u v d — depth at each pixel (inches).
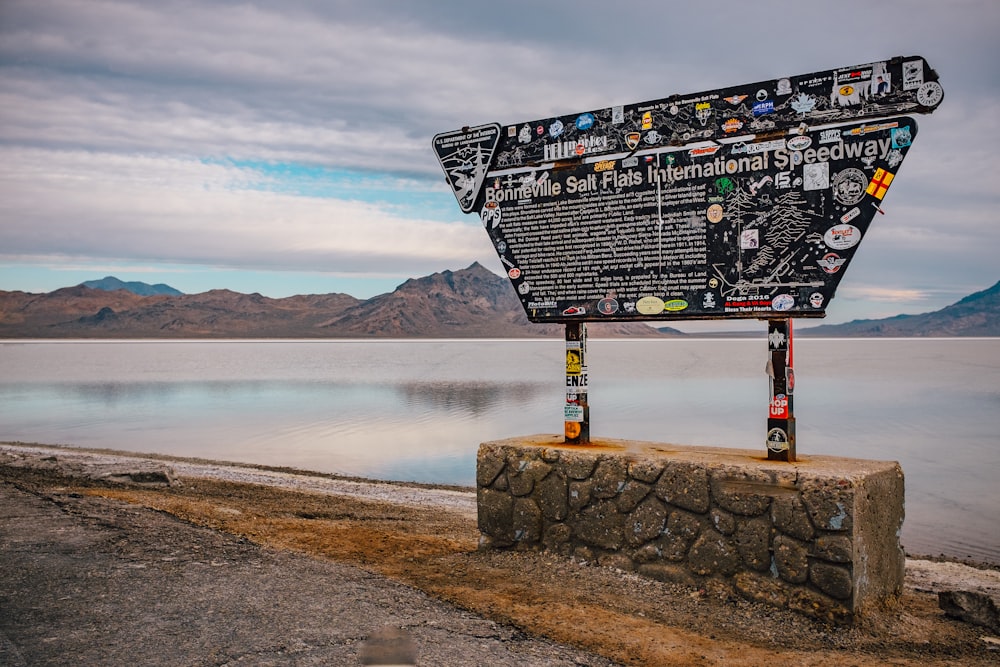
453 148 352.8
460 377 3521.2
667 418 1621.6
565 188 326.3
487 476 328.2
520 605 259.9
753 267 288.2
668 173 304.5
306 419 1686.8
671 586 279.0
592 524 301.7
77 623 219.5
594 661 215.5
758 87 285.6
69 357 6727.4
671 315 304.7
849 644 237.6
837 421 1585.9
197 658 197.6
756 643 237.6
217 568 279.4
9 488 427.2
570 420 326.3
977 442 1262.3
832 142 274.1
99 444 1246.3
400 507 602.9
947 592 277.4
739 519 267.0
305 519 475.5
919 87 260.4
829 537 249.4
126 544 305.3
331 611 238.5
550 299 331.0
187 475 754.8
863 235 270.1
